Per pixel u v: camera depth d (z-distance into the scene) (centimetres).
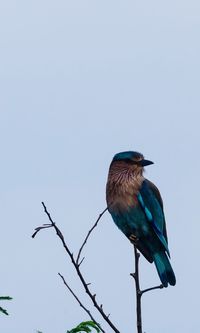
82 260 753
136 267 821
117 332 755
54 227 746
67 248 752
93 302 757
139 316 809
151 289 816
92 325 879
